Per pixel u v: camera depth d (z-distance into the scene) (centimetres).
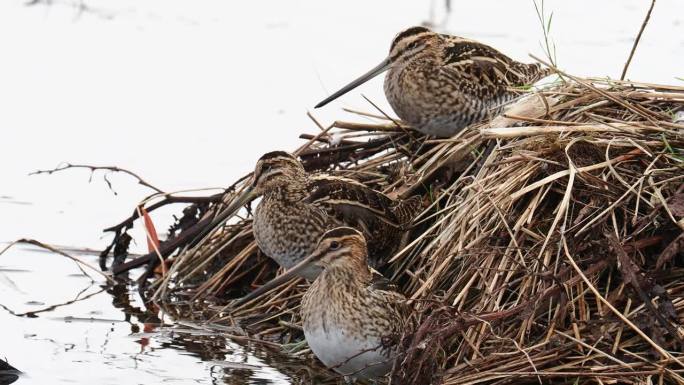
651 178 1220
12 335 1354
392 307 1169
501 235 1244
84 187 1767
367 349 1160
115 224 1659
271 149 1845
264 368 1279
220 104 2000
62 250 1597
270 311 1420
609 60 1964
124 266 1539
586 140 1257
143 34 2278
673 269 1188
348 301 1158
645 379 1109
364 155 1548
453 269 1271
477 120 1536
